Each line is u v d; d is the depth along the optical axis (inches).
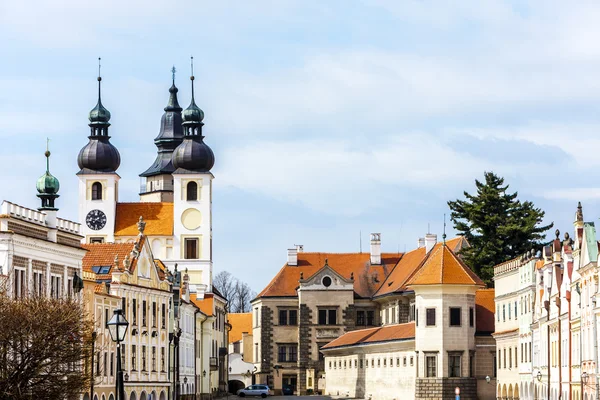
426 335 6948.8
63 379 3973.9
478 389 6948.8
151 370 6240.2
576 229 5191.9
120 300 5743.1
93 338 4040.4
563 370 5319.9
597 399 4584.2
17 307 3831.2
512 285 6569.9
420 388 6943.9
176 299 6894.7
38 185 5032.0
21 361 3784.5
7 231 4360.2
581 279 4931.1
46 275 4761.3
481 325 7032.5
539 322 5826.8
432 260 7086.6
